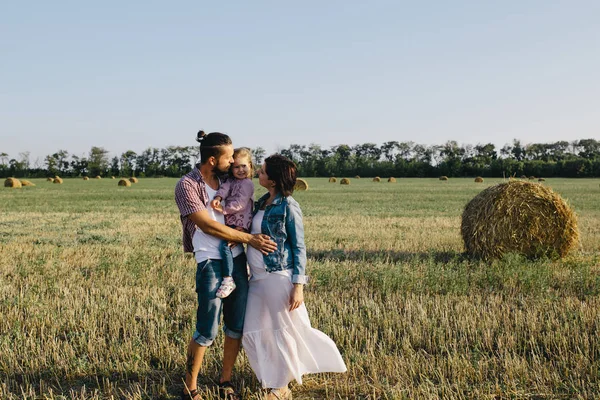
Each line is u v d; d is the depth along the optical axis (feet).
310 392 15.30
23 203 92.32
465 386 15.01
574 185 170.50
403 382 15.47
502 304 22.79
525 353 17.75
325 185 187.62
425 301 23.30
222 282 14.46
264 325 15.11
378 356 17.29
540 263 30.91
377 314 21.24
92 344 18.45
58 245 40.68
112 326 20.13
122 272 29.81
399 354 17.71
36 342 18.70
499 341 18.03
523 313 21.38
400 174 361.51
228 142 14.65
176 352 17.63
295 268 15.02
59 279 28.27
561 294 25.22
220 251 14.65
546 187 34.94
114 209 78.84
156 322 21.02
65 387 15.75
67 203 92.38
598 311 21.18
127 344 17.95
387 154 480.64
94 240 43.78
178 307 22.67
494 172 329.72
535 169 313.53
